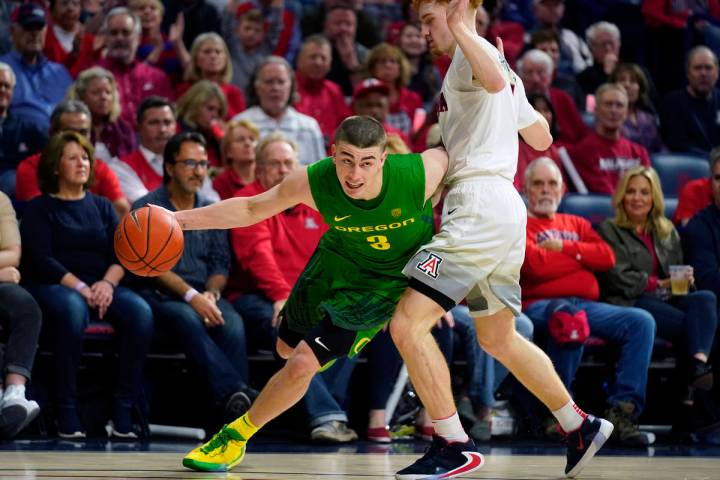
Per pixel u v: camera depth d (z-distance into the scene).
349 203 9.46
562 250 16.98
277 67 20.59
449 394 9.52
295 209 17.19
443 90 10.00
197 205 16.70
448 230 9.55
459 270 9.48
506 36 25.98
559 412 10.38
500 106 9.82
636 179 17.64
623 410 15.98
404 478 9.43
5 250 15.45
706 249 18.02
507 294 9.78
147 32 22.88
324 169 9.47
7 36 22.67
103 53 21.81
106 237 16.34
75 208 16.17
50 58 22.67
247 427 10.30
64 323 15.26
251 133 18.09
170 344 16.22
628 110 23.61
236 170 18.16
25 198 17.31
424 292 9.45
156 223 9.44
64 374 15.24
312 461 12.12
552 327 16.03
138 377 15.63
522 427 16.53
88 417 16.03
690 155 22.64
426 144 18.12
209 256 16.67
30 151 18.72
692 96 24.22
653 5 27.06
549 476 10.50
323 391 15.43
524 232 9.86
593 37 25.47
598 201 19.88
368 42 25.81
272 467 11.06
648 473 10.88
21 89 20.22
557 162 21.19
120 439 15.27
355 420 16.73
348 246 10.05
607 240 17.64
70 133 16.19
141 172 18.53
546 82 22.58
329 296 10.40
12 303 14.87
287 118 20.86
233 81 24.17
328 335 9.95
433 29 9.99
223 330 15.94
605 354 16.98
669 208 20.50
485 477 10.23
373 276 10.20
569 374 16.03
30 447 13.72
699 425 16.83
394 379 16.03
